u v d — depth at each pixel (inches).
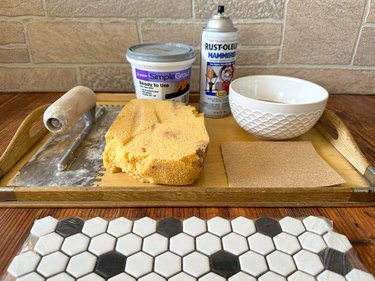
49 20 22.9
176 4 22.5
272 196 13.2
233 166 15.6
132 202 13.1
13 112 21.9
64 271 9.9
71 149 16.3
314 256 10.5
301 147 17.5
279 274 9.9
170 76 19.2
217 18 18.8
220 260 10.3
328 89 25.8
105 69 24.8
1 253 10.7
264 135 18.0
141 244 10.9
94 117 19.7
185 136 15.6
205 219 12.3
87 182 14.3
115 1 22.3
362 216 12.7
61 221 11.9
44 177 14.6
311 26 23.2
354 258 10.5
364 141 18.5
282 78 20.8
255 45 23.9
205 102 21.0
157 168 13.6
